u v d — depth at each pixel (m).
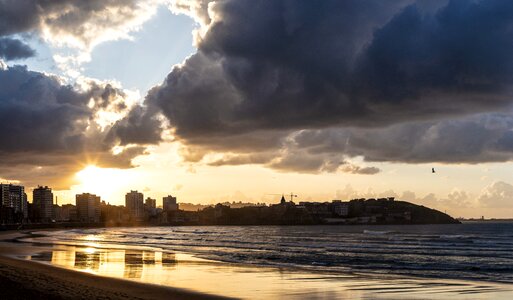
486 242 110.56
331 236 158.38
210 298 27.72
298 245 100.00
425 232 195.50
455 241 115.44
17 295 25.95
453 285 34.31
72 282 33.38
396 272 46.38
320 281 36.09
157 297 27.48
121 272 42.50
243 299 27.53
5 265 46.38
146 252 73.19
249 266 49.00
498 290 31.84
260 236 167.25
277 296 28.69
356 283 35.00
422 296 29.08
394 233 184.62
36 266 46.81
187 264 51.06
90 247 89.62
